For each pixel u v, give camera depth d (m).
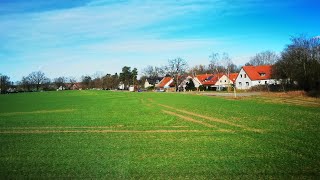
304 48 75.56
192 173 13.56
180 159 16.08
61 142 21.53
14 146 20.34
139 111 43.16
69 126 29.62
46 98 86.31
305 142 19.59
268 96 64.19
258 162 15.13
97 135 24.27
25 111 46.53
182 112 40.03
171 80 179.12
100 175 13.55
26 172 14.16
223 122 29.69
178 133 24.45
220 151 17.77
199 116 35.09
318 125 26.05
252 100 56.00
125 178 13.06
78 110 46.59
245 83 118.62
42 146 20.23
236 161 15.44
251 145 19.17
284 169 13.84
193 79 154.38
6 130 27.64
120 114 39.56
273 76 92.12
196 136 22.89
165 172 13.80
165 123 30.33
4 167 15.09
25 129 28.12
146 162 15.62
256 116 33.03
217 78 138.50
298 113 34.34
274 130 24.31
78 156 17.22
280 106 42.81
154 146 19.59
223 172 13.61
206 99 63.69
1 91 175.38
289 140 20.34
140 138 22.58
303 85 74.38
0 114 42.47
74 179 13.06
